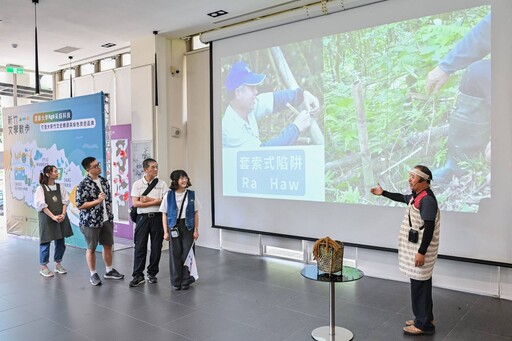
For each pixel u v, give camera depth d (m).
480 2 4.02
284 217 5.52
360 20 4.78
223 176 6.17
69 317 3.76
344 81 4.92
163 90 6.58
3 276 5.10
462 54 4.13
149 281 4.79
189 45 6.89
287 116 5.43
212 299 4.21
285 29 5.43
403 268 3.32
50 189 5.07
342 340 3.17
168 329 3.48
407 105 4.47
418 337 3.27
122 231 7.48
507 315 3.69
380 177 4.66
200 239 6.78
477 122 4.05
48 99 9.27
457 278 4.36
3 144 8.04
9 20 5.68
